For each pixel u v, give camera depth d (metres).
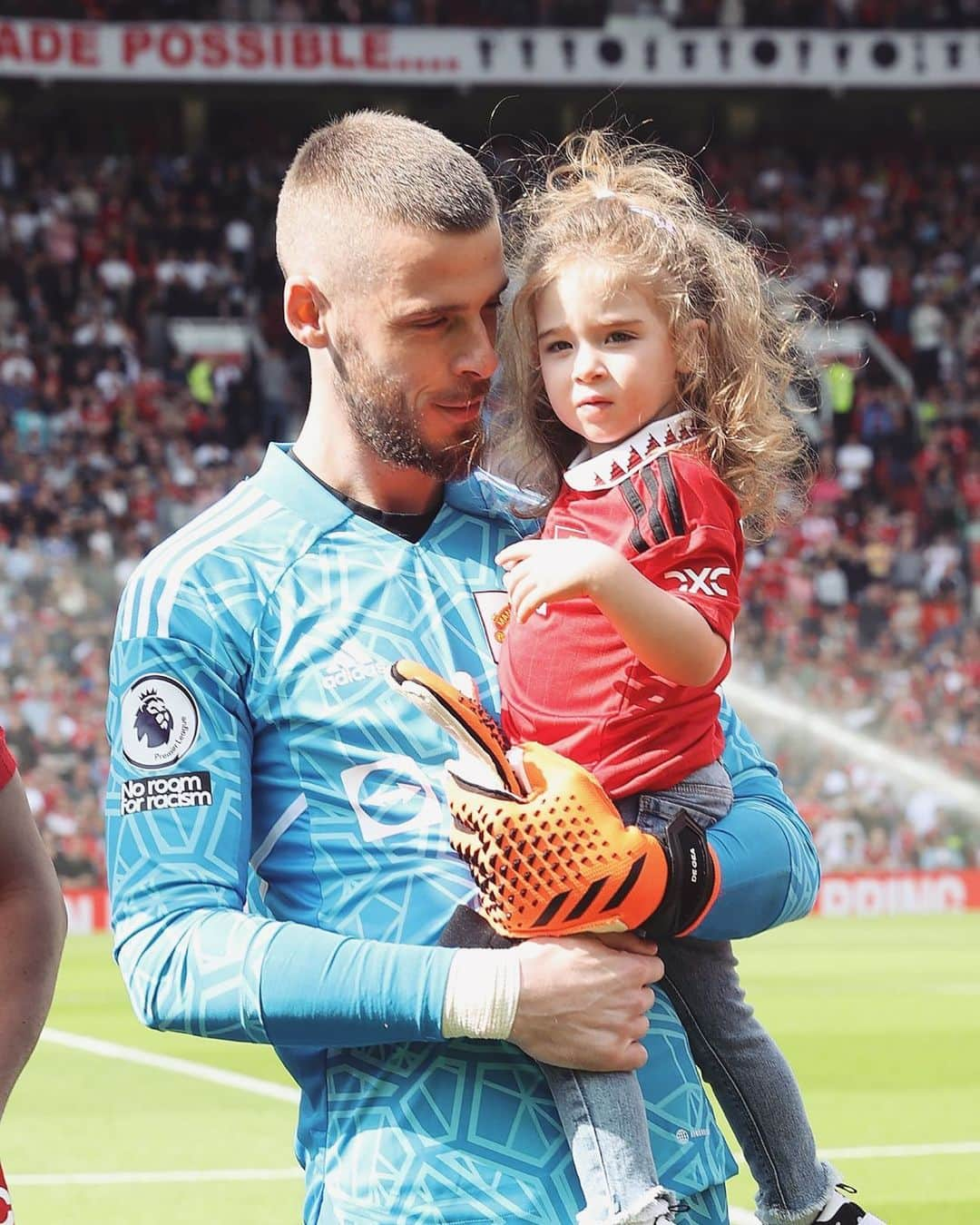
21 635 24.05
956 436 33.91
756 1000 15.70
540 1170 3.34
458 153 3.46
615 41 38.22
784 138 41.66
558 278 3.61
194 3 37.59
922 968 18.27
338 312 3.46
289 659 3.49
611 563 3.28
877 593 28.47
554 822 3.26
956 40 38.94
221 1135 9.36
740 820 3.60
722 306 3.64
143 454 31.56
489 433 3.72
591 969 3.26
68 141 39.38
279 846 3.50
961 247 39.22
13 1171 8.46
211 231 37.00
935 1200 7.80
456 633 3.62
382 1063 3.40
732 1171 3.63
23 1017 3.53
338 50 37.28
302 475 3.66
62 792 23.45
